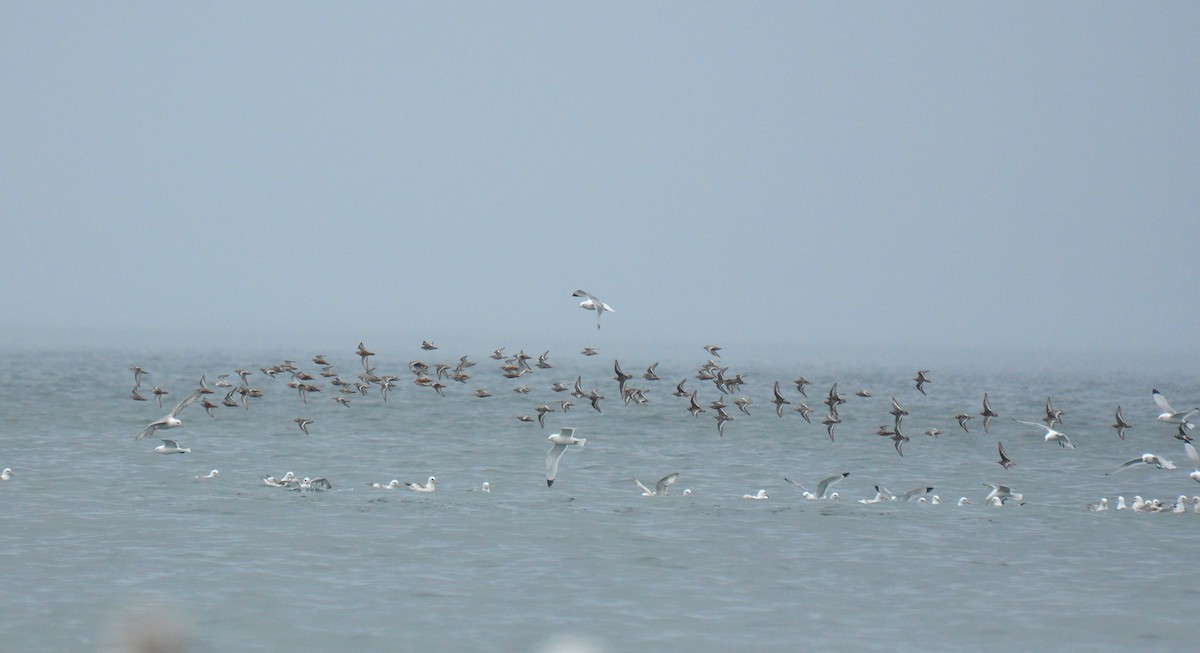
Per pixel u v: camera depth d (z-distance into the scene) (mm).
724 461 73938
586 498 58000
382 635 34781
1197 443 88188
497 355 67375
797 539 48156
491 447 78750
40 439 78312
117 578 40125
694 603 38500
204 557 43250
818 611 37875
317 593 38812
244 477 63062
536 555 44500
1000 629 36250
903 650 34219
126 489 58062
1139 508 56062
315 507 53562
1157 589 40906
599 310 42969
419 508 53875
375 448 77375
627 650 33844
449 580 40719
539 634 35094
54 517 50094
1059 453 80812
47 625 35000
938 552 46188
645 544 46656
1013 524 52156
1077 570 43531
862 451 80062
